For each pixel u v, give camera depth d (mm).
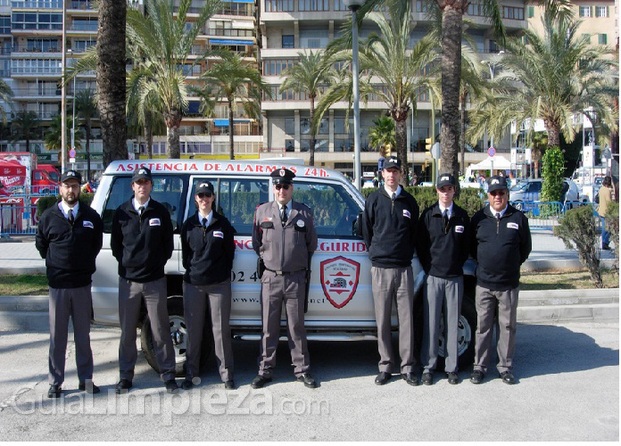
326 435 4590
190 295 5609
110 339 7551
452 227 5730
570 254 13438
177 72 23609
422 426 4754
